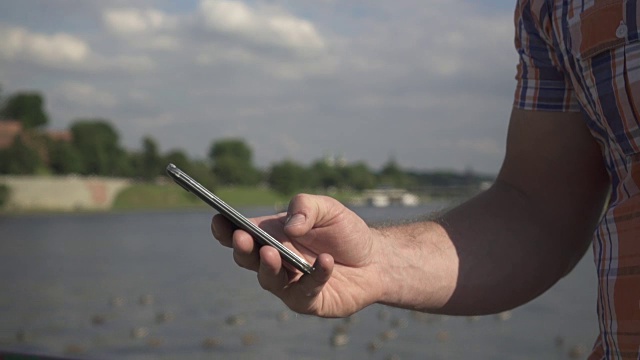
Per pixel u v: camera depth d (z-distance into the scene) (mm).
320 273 1442
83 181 113875
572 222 1902
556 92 1807
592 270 29688
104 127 124812
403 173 132500
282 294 1519
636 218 1496
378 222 1889
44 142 115062
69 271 38562
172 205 119688
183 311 24328
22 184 106438
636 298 1475
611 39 1490
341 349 18234
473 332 19719
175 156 126812
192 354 18531
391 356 17391
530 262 1854
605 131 1599
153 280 33844
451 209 1921
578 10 1581
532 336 19359
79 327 22094
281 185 132625
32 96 126625
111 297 28266
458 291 1787
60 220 96000
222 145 146000
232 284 31484
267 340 19375
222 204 1398
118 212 112750
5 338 20500
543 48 1787
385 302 1703
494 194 1934
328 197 1591
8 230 77375
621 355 1505
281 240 1553
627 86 1478
